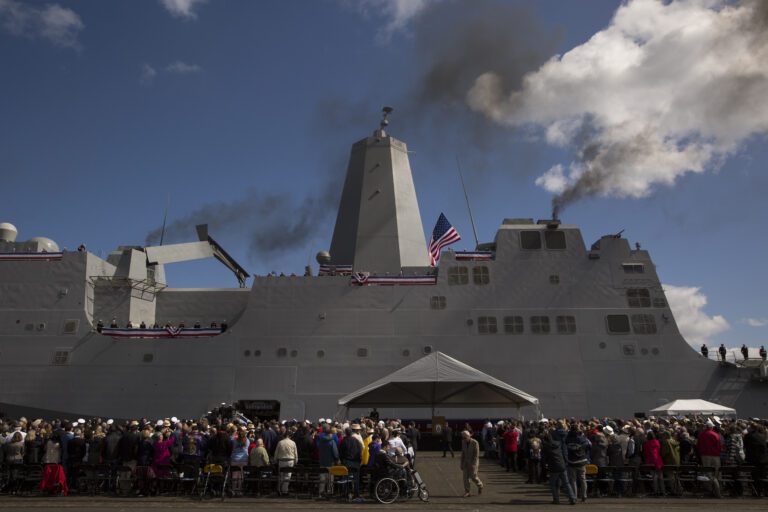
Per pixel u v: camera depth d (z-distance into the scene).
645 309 40.19
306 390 38.06
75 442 20.11
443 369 27.91
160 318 44.69
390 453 18.31
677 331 39.78
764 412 37.97
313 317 39.50
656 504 17.58
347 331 39.22
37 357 38.47
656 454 19.31
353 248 44.94
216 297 45.34
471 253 41.28
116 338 38.75
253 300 39.94
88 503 17.31
